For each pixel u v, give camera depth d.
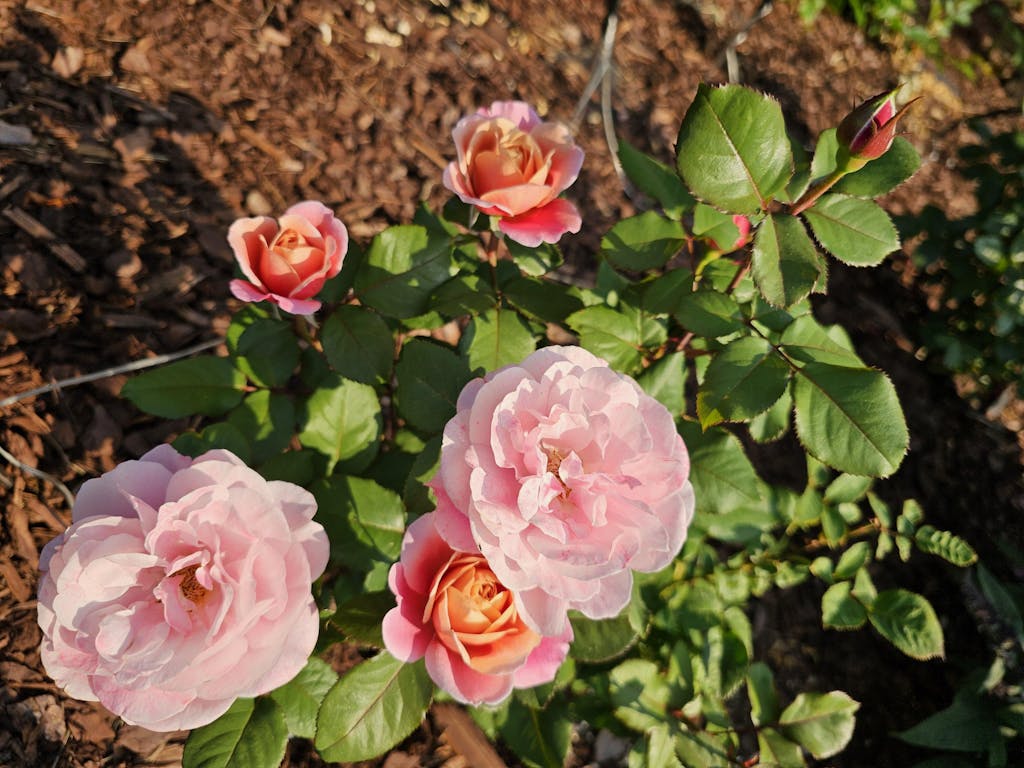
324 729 0.27
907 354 0.77
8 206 0.53
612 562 0.23
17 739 0.42
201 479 0.25
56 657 0.24
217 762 0.27
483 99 0.74
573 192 0.73
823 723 0.41
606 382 0.25
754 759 0.44
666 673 0.42
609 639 0.28
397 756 0.48
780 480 0.68
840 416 0.29
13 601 0.45
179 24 0.64
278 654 0.24
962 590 0.63
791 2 0.96
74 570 0.23
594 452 0.25
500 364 0.34
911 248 0.83
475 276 0.36
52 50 0.59
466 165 0.32
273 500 0.25
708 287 0.39
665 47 0.86
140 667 0.23
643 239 0.36
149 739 0.45
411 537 0.25
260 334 0.36
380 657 0.28
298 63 0.68
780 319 0.34
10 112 0.55
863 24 0.98
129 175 0.58
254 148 0.63
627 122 0.79
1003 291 0.67
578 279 0.69
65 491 0.48
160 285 0.56
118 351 0.53
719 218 0.37
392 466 0.37
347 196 0.64
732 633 0.43
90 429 0.50
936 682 0.63
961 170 0.73
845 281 0.80
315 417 0.35
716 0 0.91
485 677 0.24
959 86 0.99
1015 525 0.71
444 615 0.24
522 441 0.23
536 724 0.31
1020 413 0.76
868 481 0.47
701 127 0.29
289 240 0.30
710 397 0.31
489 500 0.23
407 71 0.72
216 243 0.59
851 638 0.64
